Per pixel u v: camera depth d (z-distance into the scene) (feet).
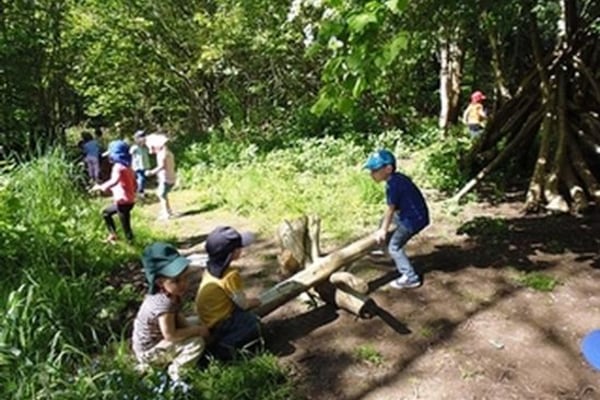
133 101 64.75
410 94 45.65
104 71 56.08
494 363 12.23
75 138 66.74
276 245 20.68
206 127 59.41
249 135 46.32
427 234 20.15
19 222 18.89
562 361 12.21
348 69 10.85
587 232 19.13
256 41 46.03
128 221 21.43
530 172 26.86
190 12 50.29
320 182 27.96
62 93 56.90
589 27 25.76
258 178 29.60
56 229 18.88
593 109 25.68
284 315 14.94
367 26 10.59
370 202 24.12
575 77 26.07
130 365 11.83
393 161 15.35
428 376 11.96
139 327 11.94
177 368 11.71
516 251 17.87
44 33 45.68
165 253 11.75
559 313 14.05
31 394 10.30
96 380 10.98
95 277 17.31
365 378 12.06
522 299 14.82
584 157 24.04
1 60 42.65
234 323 12.68
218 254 12.59
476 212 22.49
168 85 59.26
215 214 26.12
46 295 14.16
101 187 21.09
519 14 23.24
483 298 15.01
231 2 46.83
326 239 20.44
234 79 55.11
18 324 12.16
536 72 27.30
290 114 50.39
